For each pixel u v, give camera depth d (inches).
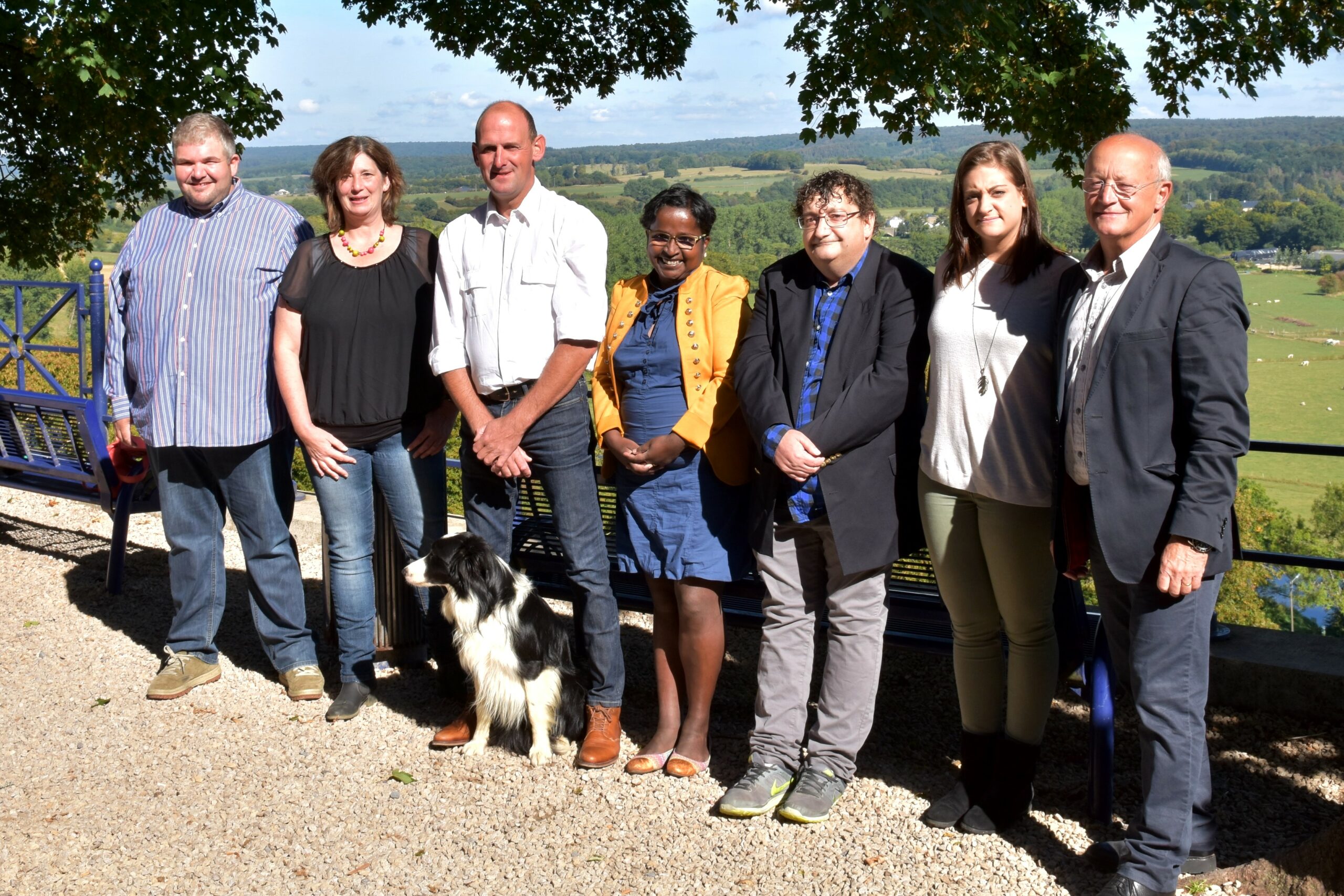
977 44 361.7
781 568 127.6
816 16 386.3
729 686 170.1
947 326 114.7
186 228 160.4
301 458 494.9
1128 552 100.3
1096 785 121.5
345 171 146.8
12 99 468.4
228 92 383.2
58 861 120.5
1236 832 122.0
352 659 161.6
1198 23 404.8
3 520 270.2
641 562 135.6
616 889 113.9
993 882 112.3
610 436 135.1
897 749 146.3
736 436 132.9
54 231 540.4
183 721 158.9
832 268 122.7
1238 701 154.3
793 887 113.3
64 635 193.0
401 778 139.2
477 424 139.3
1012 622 119.0
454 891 114.7
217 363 157.2
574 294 133.5
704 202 131.6
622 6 483.8
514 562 152.5
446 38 478.0
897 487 124.1
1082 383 103.3
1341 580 880.3
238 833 127.0
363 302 149.7
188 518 168.2
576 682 148.7
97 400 210.5
